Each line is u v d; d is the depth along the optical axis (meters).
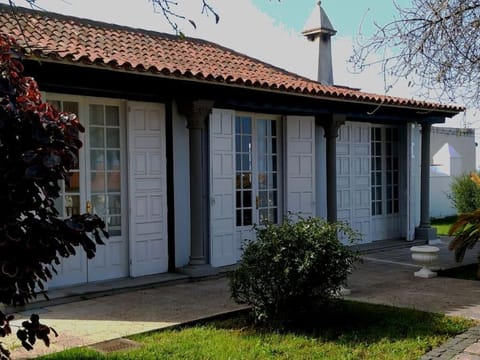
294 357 5.06
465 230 9.47
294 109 10.21
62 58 6.68
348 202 12.29
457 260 9.38
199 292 7.77
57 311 6.69
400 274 9.36
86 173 8.02
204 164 9.32
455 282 8.67
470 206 17.28
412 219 13.34
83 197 7.98
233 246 9.62
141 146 8.58
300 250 5.84
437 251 9.10
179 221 8.98
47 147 3.03
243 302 6.12
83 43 8.96
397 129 13.61
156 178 8.75
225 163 9.49
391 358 5.04
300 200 10.84
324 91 9.84
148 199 8.65
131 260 8.41
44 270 3.15
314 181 11.02
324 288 5.97
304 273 5.73
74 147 3.24
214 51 11.84
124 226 8.45
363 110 11.50
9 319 3.13
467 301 7.34
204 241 9.30
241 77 8.74
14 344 5.34
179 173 9.00
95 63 6.96
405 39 5.59
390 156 13.48
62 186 7.73
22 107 3.05
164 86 8.38
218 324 6.19
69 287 7.68
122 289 7.77
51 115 3.20
